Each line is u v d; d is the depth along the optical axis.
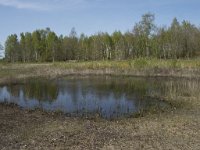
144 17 76.12
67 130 15.09
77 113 20.73
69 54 100.25
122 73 52.47
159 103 24.03
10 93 31.81
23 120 17.42
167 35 79.75
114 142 12.93
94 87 35.84
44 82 42.00
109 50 92.69
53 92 32.06
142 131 14.76
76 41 100.50
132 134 14.23
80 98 27.70
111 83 39.72
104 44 93.44
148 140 13.16
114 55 91.56
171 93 27.08
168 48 80.50
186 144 12.50
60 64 65.44
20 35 100.62
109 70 53.78
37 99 27.61
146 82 39.72
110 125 16.30
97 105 24.05
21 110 20.95
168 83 36.84
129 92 31.12
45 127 15.74
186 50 80.88
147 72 50.25
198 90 27.53
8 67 63.38
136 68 53.50
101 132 14.66
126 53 87.88
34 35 99.62
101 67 57.75
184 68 50.22
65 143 12.86
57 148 12.20
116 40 90.69
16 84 39.81
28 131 14.91
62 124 16.47
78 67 59.16
